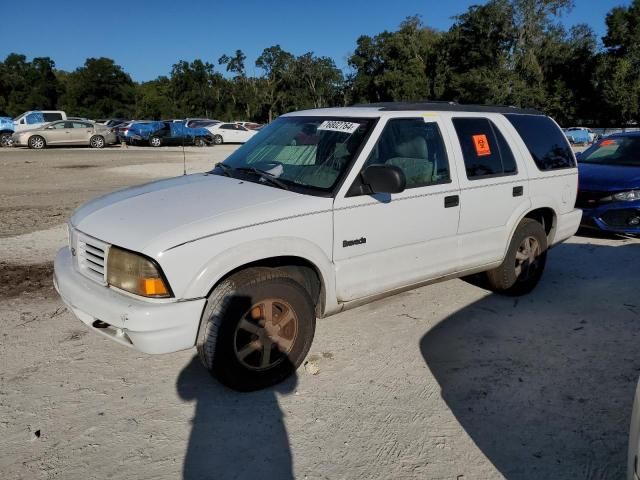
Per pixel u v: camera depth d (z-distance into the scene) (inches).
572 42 2395.4
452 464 116.2
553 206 213.8
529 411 135.8
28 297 207.6
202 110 3501.5
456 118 184.1
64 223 346.6
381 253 159.3
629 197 296.7
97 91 3607.3
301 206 141.9
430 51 2758.4
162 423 129.1
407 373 153.9
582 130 1739.7
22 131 1123.9
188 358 160.9
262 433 126.0
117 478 111.0
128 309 122.3
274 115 3489.2
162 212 137.2
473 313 198.2
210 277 127.6
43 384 144.7
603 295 218.5
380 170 144.4
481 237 187.3
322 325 186.1
